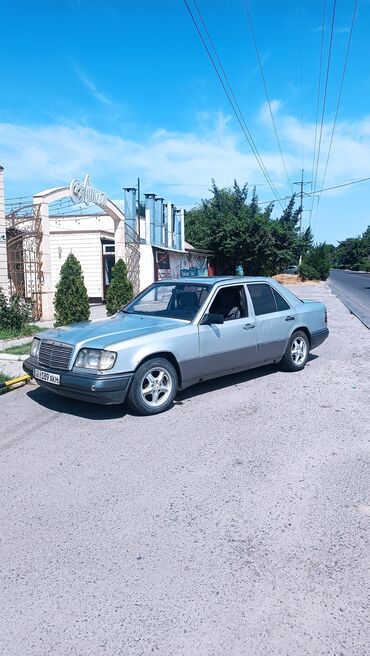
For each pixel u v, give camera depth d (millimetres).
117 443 5000
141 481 4164
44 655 2379
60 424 5582
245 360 6910
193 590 2822
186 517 3594
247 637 2480
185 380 6129
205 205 44906
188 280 7152
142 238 23672
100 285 21641
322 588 2838
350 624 2564
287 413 5930
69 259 11461
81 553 3174
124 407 6172
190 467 4434
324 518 3576
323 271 50000
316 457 4645
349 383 7297
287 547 3230
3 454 4762
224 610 2664
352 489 4008
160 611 2658
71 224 21516
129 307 7340
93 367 5449
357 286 41781
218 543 3273
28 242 14570
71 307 11367
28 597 2775
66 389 5625
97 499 3861
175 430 5359
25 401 6488
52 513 3654
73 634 2508
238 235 35875
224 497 3889
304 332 8094
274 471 4352
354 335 12164
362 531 3408
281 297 7727
